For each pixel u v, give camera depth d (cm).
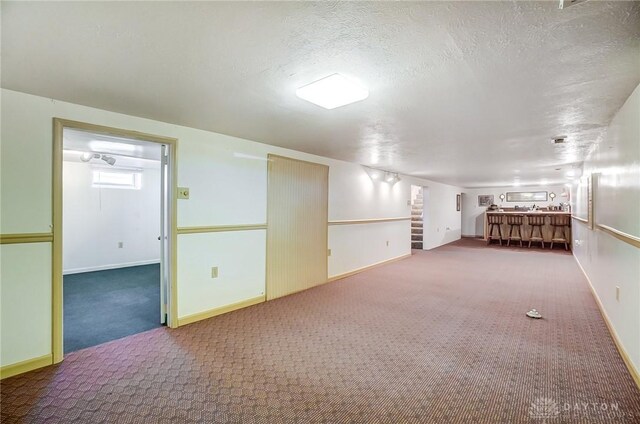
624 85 208
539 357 252
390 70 187
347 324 327
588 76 194
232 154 364
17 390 208
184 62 179
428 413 185
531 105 248
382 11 131
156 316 349
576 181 689
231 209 365
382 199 652
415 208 1030
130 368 237
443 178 813
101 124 265
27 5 126
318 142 391
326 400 198
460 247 920
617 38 150
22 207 230
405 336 296
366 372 232
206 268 343
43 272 239
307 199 466
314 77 198
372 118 285
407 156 488
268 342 283
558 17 134
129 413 186
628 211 236
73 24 141
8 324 225
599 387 209
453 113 268
